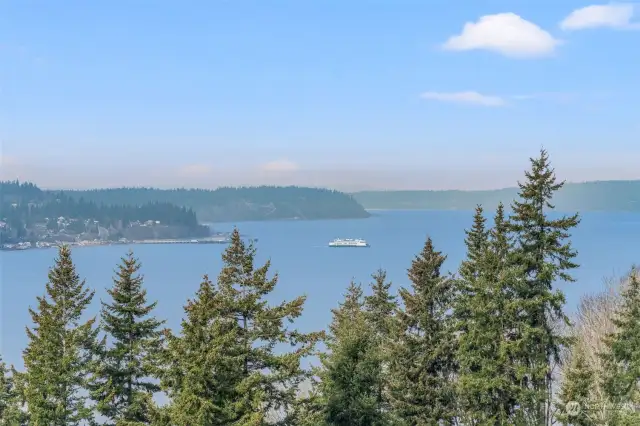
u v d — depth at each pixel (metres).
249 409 25.25
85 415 30.67
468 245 40.84
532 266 34.44
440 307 38.78
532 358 34.00
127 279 34.38
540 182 34.16
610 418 33.91
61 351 31.88
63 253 33.84
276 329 28.80
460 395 36.94
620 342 36.06
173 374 25.12
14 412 31.86
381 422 31.05
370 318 45.75
